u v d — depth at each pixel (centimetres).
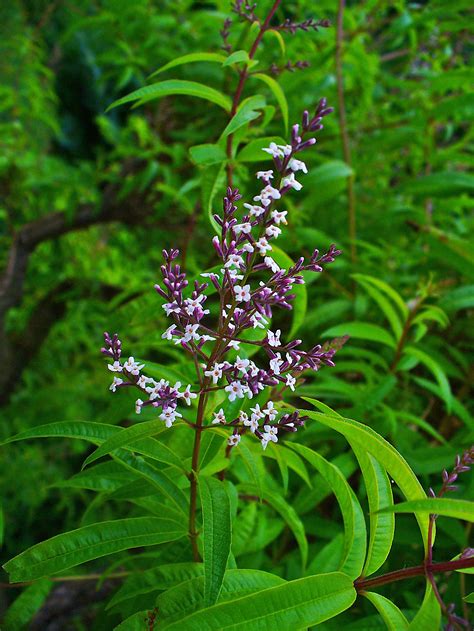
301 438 47
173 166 77
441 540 41
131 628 26
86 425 28
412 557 44
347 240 64
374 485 26
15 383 106
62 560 27
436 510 22
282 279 25
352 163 71
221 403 30
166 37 76
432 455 44
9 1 106
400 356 49
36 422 126
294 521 35
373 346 60
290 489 49
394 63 91
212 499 25
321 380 55
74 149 194
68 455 130
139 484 30
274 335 25
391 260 72
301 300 37
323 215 72
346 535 27
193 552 30
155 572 30
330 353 26
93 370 136
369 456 27
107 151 200
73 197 89
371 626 32
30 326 106
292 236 60
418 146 72
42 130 134
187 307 24
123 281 116
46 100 127
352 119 73
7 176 100
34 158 104
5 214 104
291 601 24
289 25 39
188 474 28
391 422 44
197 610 27
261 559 41
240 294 24
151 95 35
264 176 24
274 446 33
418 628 25
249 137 54
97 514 116
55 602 66
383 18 74
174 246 81
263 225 25
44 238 96
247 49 52
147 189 82
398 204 71
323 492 42
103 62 80
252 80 66
